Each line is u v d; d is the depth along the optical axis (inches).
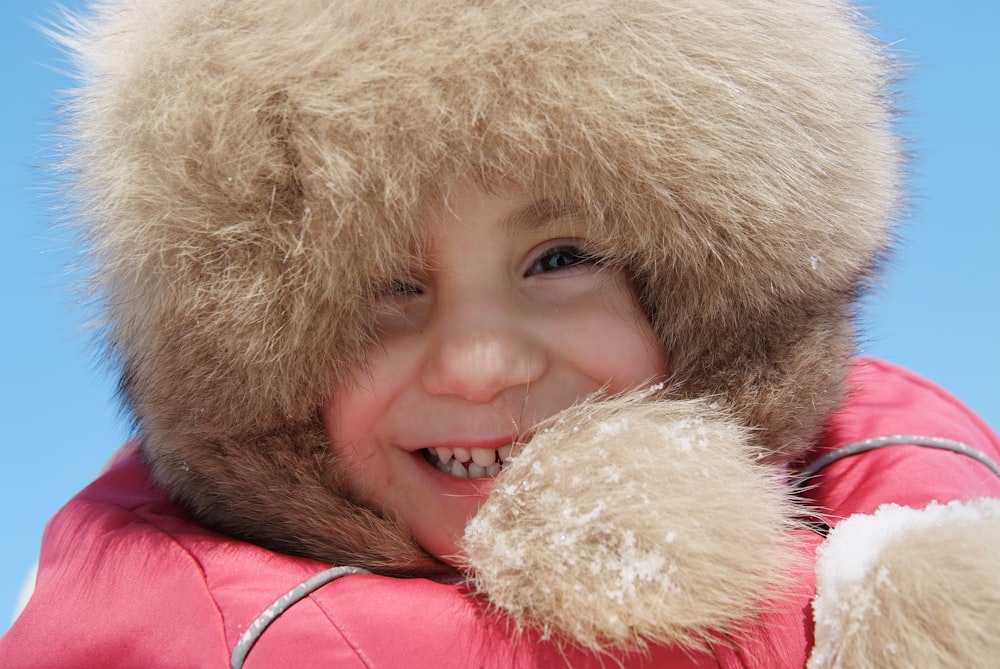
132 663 35.6
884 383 54.6
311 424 41.0
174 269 38.3
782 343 41.8
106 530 42.5
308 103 36.1
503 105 36.3
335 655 33.3
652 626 30.5
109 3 44.7
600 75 37.3
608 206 38.4
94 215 41.9
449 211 37.4
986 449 51.9
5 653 39.0
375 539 41.8
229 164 36.9
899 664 30.0
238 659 34.0
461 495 40.9
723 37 39.3
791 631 32.5
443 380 39.2
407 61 36.0
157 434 42.9
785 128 40.1
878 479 45.6
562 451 33.7
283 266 37.5
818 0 43.9
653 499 31.5
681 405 36.6
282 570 37.2
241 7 37.7
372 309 39.5
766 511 33.6
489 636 32.9
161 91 38.3
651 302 41.6
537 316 40.1
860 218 42.8
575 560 31.1
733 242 39.5
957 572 31.1
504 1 36.8
